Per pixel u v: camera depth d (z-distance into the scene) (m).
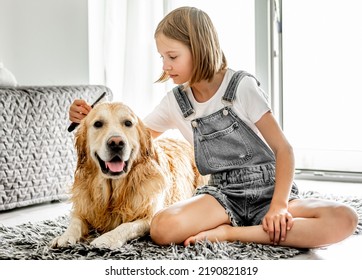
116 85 3.91
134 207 2.11
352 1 3.53
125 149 2.02
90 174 2.14
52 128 2.90
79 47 3.81
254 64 3.66
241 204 2.07
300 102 3.68
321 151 3.58
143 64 3.78
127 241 2.01
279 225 1.91
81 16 3.80
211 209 2.01
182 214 1.96
